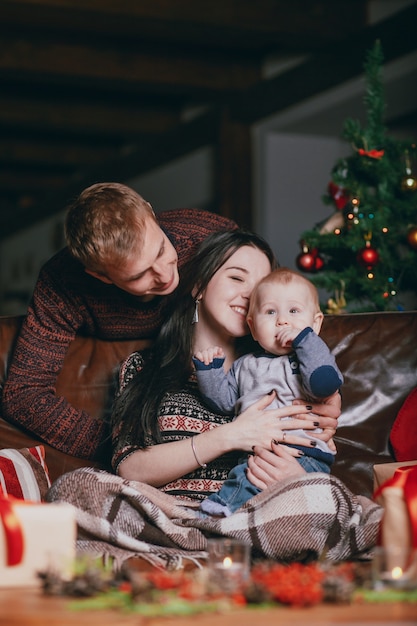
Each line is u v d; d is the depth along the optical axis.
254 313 2.22
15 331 2.52
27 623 1.29
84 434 2.32
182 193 7.92
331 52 6.05
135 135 8.45
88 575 1.46
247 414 2.15
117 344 2.49
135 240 2.09
